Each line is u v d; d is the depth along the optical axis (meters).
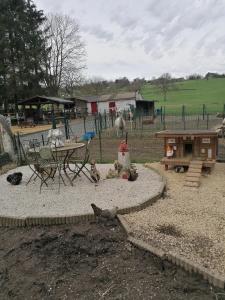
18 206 5.68
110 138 16.97
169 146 7.86
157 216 5.00
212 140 7.46
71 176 7.77
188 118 30.72
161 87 69.06
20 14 33.56
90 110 45.28
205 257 3.67
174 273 3.46
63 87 45.19
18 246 4.26
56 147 6.93
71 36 46.66
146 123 25.75
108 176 7.36
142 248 3.93
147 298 3.05
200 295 3.07
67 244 4.19
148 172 7.83
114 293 3.16
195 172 6.98
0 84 31.94
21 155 9.94
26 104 29.66
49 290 3.27
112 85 76.25
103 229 4.58
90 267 3.64
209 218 4.84
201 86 75.06
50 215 4.98
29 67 33.69
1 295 3.25
